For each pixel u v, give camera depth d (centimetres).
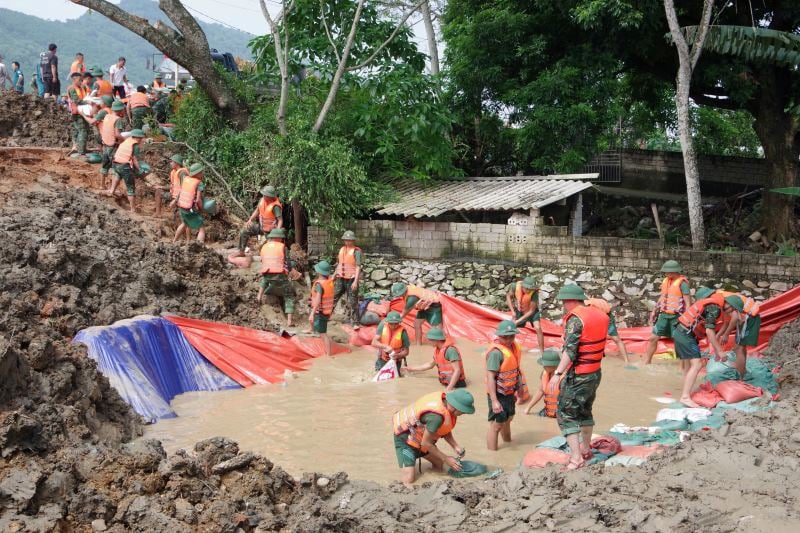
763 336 1402
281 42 1956
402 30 1986
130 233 1526
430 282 1702
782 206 1888
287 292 1478
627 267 1581
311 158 1702
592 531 624
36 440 706
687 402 1094
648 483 718
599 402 1116
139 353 1098
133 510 621
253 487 702
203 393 1161
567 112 1872
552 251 1633
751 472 727
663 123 2389
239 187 1867
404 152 1984
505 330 897
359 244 1758
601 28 1870
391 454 895
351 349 1438
